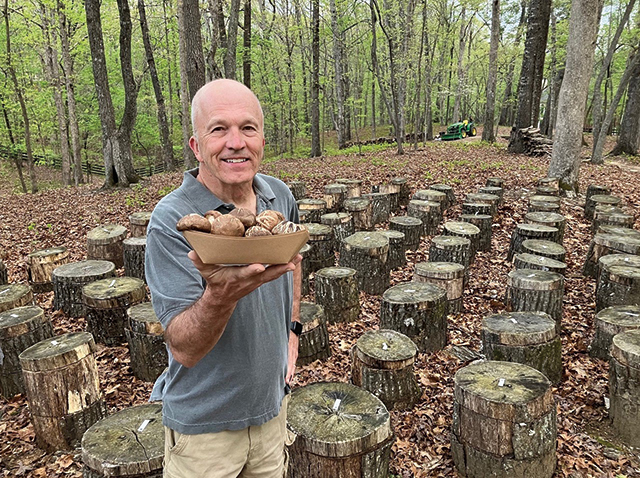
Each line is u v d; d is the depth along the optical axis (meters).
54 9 15.78
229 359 1.41
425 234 7.49
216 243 0.87
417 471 2.95
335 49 23.31
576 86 9.52
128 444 2.44
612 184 10.81
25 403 3.88
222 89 1.39
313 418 2.58
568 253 6.79
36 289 6.00
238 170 1.39
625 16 14.05
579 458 3.00
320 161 16.64
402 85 21.23
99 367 4.29
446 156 15.30
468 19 33.12
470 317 5.06
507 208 8.45
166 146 18.84
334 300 4.94
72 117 17.80
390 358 3.42
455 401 2.90
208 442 1.47
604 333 4.03
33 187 17.00
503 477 2.69
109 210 9.90
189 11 9.73
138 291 4.72
